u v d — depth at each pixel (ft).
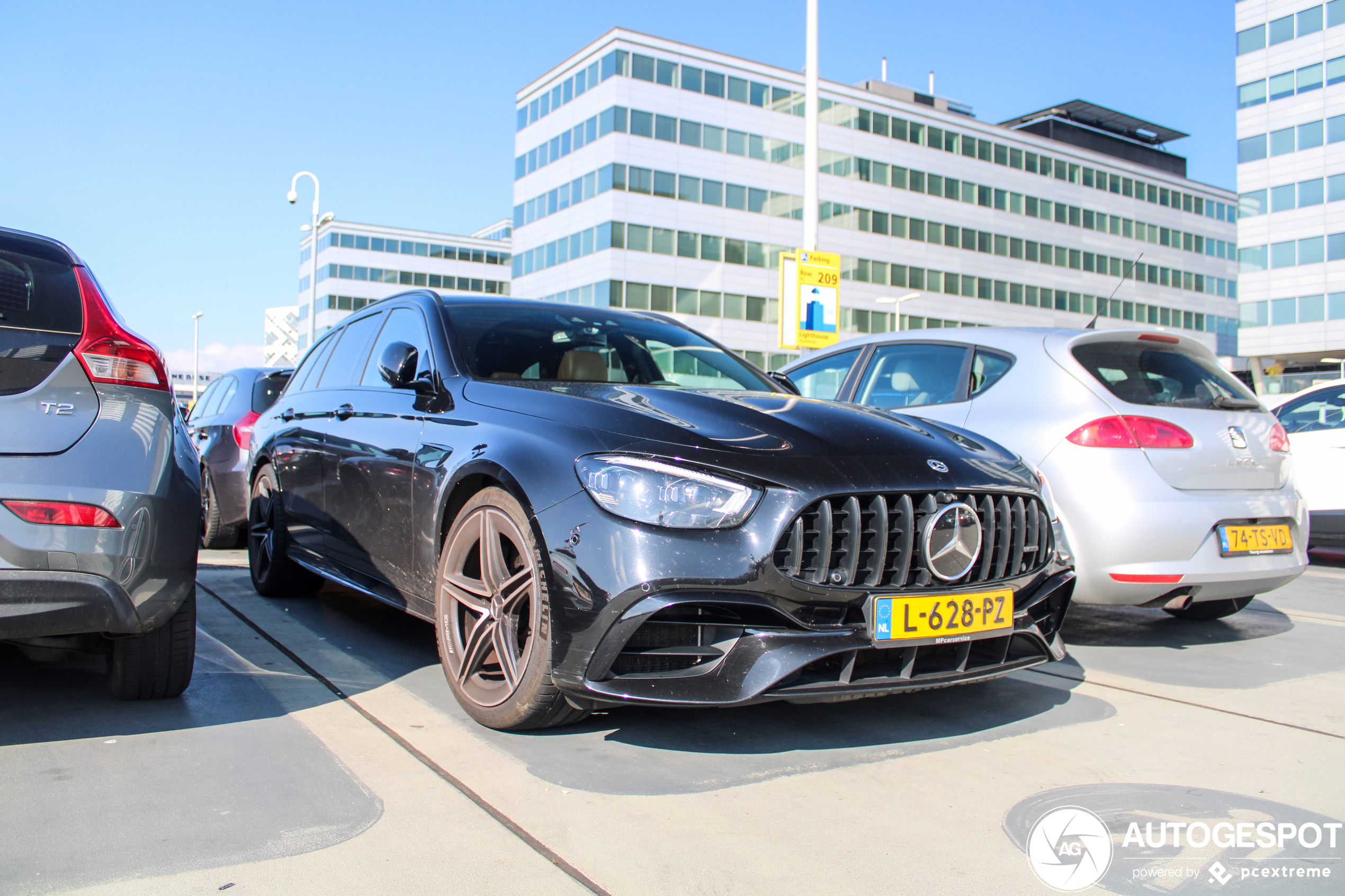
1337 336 161.68
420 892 5.69
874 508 8.02
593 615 7.61
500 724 8.52
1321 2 163.53
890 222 172.35
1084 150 198.29
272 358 89.76
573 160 155.63
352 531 11.92
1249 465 12.95
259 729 8.57
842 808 7.15
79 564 7.52
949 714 9.69
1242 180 174.09
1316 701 10.37
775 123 160.56
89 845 6.17
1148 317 208.85
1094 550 12.18
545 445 8.51
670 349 12.57
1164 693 10.64
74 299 8.16
